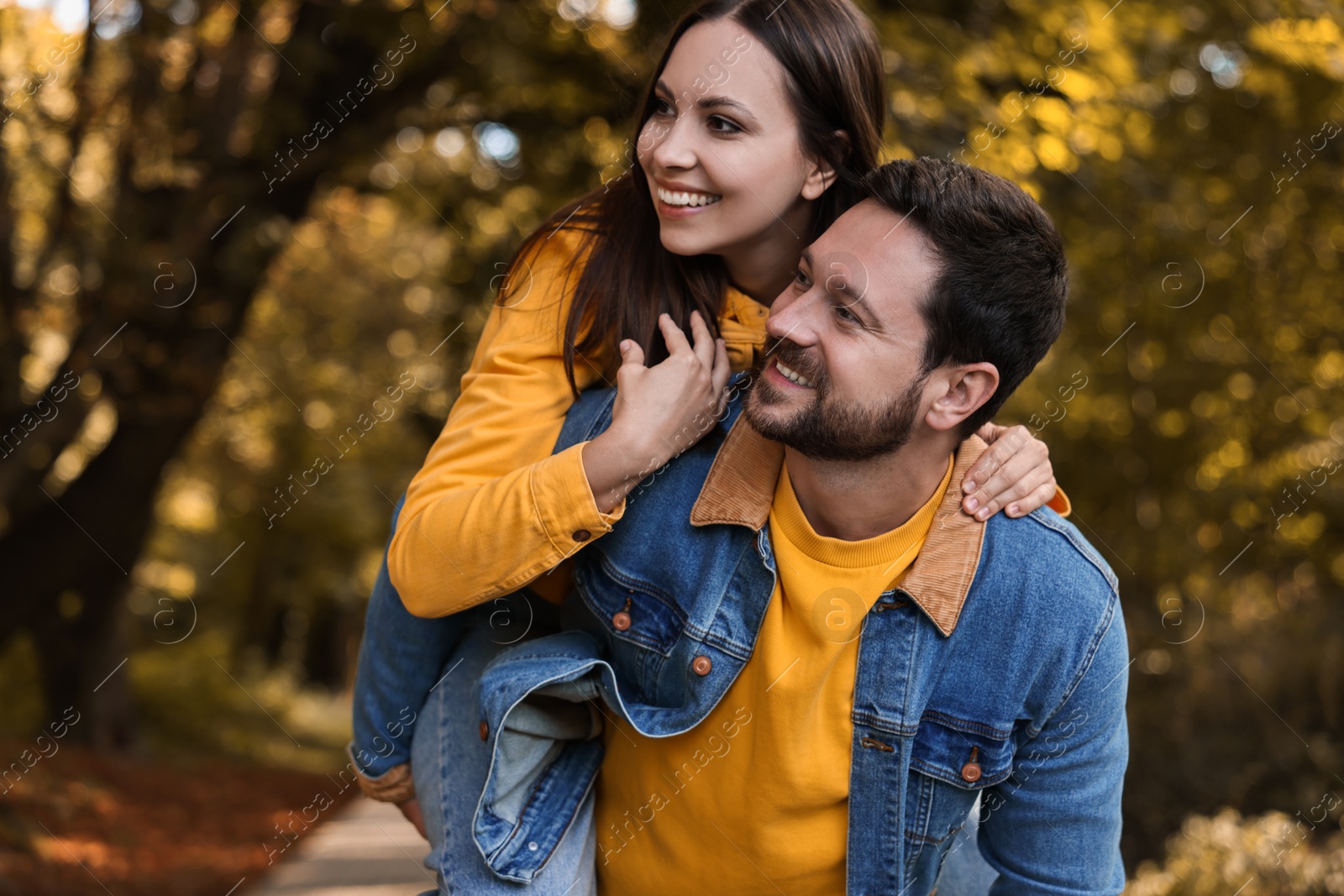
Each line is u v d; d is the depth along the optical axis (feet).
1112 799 6.04
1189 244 22.54
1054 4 18.67
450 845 6.28
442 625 6.58
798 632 5.70
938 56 16.81
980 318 5.32
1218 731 25.05
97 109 22.76
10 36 21.68
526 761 6.08
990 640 5.67
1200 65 22.70
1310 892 20.07
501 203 23.57
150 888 22.13
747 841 5.90
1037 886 6.16
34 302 25.18
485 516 5.65
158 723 46.62
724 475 5.85
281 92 22.61
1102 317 25.12
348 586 68.85
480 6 20.42
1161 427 28.17
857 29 6.11
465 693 6.54
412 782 6.84
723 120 5.87
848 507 5.60
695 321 5.93
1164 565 27.48
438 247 32.65
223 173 22.65
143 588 49.65
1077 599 5.63
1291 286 26.94
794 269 6.40
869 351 5.29
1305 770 23.84
